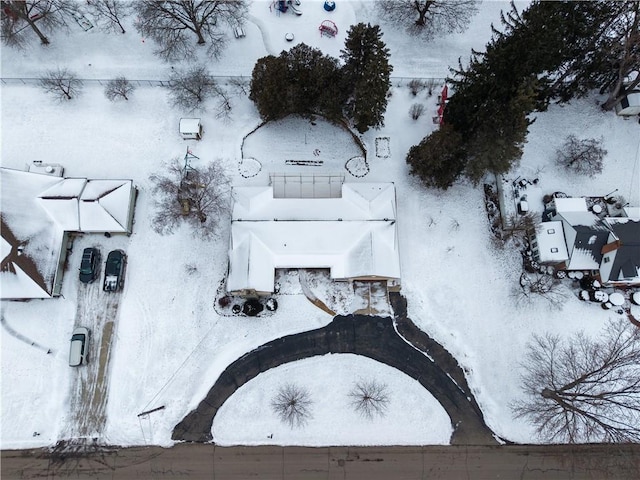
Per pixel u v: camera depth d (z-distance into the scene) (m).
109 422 43.16
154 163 50.44
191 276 47.16
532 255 48.72
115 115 51.69
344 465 42.56
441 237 49.03
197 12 53.22
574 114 53.28
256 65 48.06
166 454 42.50
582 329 46.56
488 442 43.47
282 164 50.88
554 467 42.88
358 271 45.22
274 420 43.38
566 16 43.81
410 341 46.22
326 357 45.50
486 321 46.84
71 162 50.03
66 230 46.28
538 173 51.03
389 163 51.25
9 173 45.84
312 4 55.66
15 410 43.19
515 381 45.03
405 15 55.06
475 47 55.16
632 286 48.00
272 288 45.03
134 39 54.19
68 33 54.00
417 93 53.59
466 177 50.88
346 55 46.28
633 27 45.00
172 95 52.31
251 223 45.94
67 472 41.84
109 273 46.09
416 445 43.25
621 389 42.94
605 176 51.16
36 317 45.56
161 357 44.94
